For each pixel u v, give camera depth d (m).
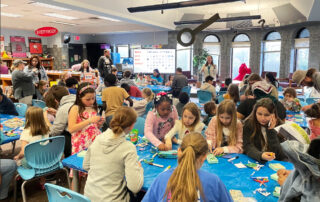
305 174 1.19
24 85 5.71
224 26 10.77
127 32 12.52
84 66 6.82
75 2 5.91
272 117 2.31
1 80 7.21
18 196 3.06
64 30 12.17
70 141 3.04
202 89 6.41
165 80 11.99
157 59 11.16
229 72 12.20
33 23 10.77
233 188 1.79
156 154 2.39
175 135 2.65
